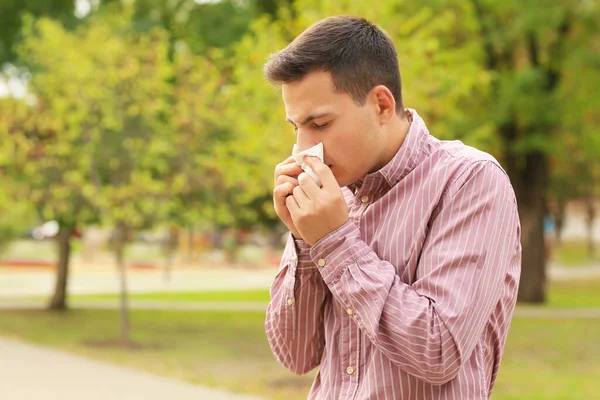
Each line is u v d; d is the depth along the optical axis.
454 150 1.83
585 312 17.06
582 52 15.98
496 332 1.84
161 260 41.72
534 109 16.17
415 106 10.03
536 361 10.41
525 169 18.94
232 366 10.05
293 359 2.03
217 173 12.73
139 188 11.88
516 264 1.87
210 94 12.60
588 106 16.28
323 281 1.90
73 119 11.48
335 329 1.86
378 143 1.79
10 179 12.24
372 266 1.71
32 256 42.91
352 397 1.78
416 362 1.64
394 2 10.39
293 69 1.74
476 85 15.02
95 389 8.32
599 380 8.90
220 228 26.30
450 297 1.65
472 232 1.71
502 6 16.08
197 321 15.85
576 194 25.25
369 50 1.76
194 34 16.64
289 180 1.82
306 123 1.77
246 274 33.78
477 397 1.74
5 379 8.94
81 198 12.50
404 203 1.80
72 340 12.82
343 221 1.74
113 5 16.31
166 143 11.98
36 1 16.09
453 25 16.11
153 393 8.09
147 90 11.94
